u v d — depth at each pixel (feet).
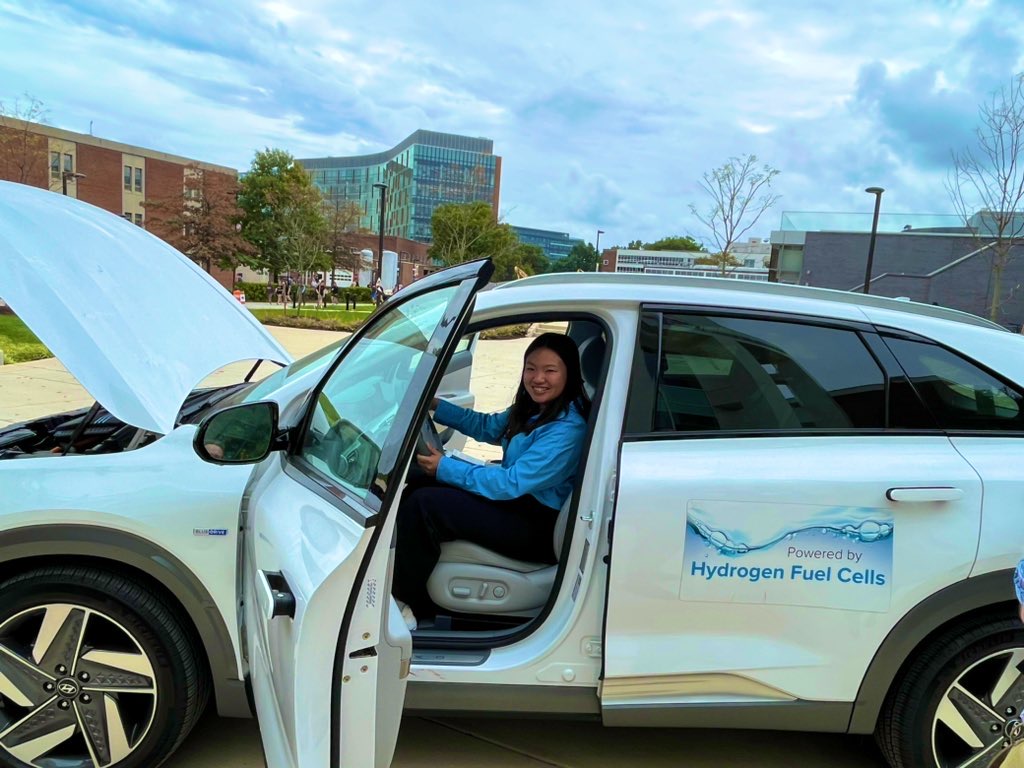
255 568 6.31
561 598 7.14
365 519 4.88
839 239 83.46
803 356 7.25
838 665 6.77
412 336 6.99
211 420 6.54
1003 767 5.49
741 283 7.94
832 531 6.61
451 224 115.55
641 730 8.87
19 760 6.97
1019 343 7.49
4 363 33.45
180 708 7.00
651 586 6.64
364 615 4.93
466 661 7.05
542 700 7.06
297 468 6.84
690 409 7.06
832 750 8.67
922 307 8.16
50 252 6.95
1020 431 7.07
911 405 7.09
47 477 6.72
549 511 8.17
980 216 60.34
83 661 6.82
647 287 7.54
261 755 7.93
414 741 8.38
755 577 6.63
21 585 6.64
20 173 95.71
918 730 6.98
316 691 4.94
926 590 6.63
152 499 6.73
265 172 154.30
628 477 6.66
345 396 7.10
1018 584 5.10
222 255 130.41
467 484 7.95
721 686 6.88
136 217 183.21
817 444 6.93
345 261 147.43
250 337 9.34
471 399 12.89
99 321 6.57
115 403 5.93
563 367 8.12
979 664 6.86
